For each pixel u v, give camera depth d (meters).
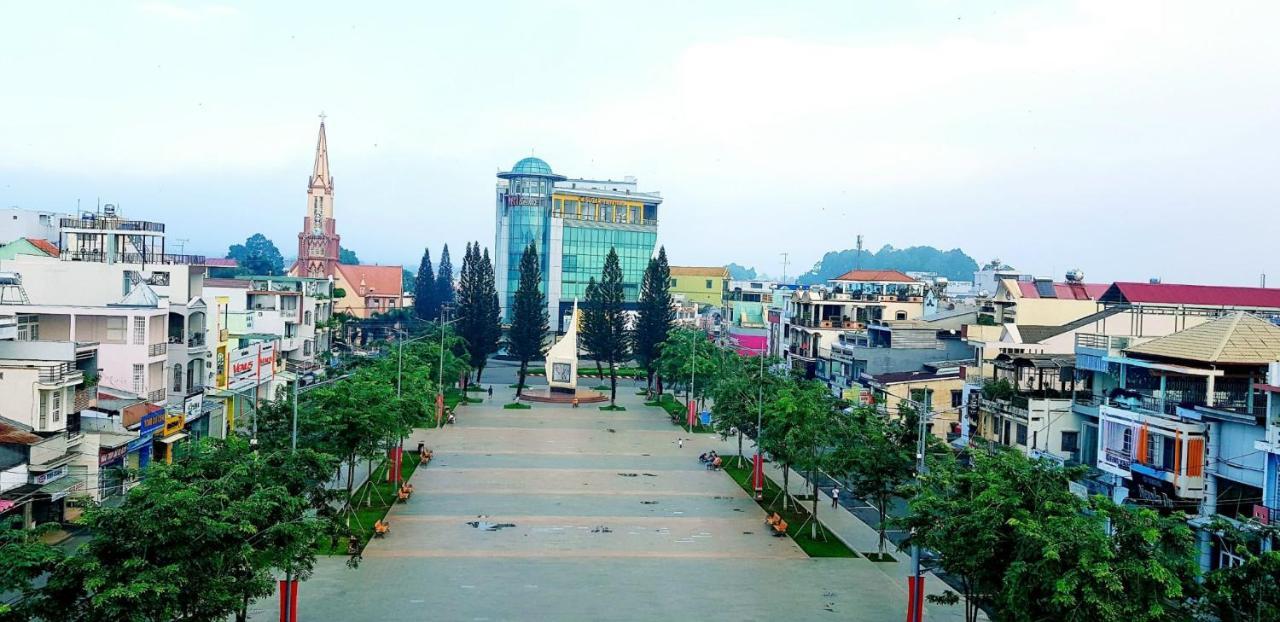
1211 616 29.03
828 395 70.50
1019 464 33.28
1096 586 26.53
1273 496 39.19
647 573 46.78
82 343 59.81
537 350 123.50
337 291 129.62
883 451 49.19
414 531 53.88
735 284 179.75
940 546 32.75
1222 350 46.69
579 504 62.00
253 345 83.50
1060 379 62.16
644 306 125.38
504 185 172.50
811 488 68.81
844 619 40.34
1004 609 29.61
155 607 25.45
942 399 78.94
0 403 48.94
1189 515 43.28
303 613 39.25
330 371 101.56
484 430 93.12
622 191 174.62
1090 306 85.75
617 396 125.75
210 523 27.44
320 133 163.38
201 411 70.38
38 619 25.62
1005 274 113.19
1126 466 48.38
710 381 98.44
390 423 56.19
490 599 41.84
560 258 168.62
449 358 106.19
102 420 54.88
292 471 38.69
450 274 196.75
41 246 87.88
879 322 101.31
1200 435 44.12
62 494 48.44
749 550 51.72
